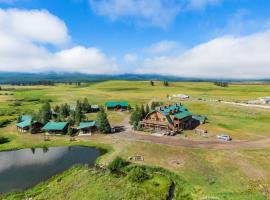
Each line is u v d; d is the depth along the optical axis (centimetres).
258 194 4662
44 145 8462
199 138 8619
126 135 9250
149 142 8175
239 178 5366
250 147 7475
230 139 8431
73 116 11625
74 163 6694
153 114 10100
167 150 7319
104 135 9388
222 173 5641
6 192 5047
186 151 7175
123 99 19575
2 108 15725
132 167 6044
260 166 5956
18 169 6334
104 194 4700
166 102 17225
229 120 11631
